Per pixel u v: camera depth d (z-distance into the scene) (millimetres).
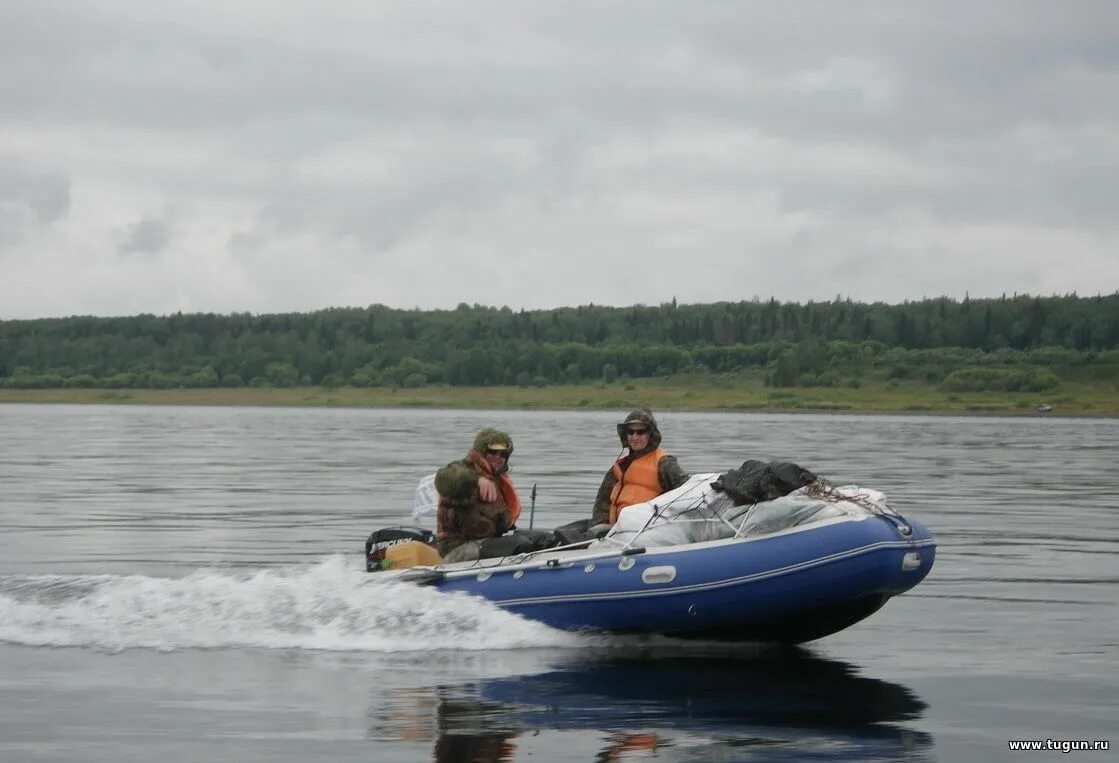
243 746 8750
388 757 8492
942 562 18750
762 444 58812
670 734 9109
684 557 11891
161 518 24000
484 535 12977
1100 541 21312
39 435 71312
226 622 12484
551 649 12047
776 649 12312
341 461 44656
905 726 9383
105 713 9594
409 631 12195
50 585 13688
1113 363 199125
